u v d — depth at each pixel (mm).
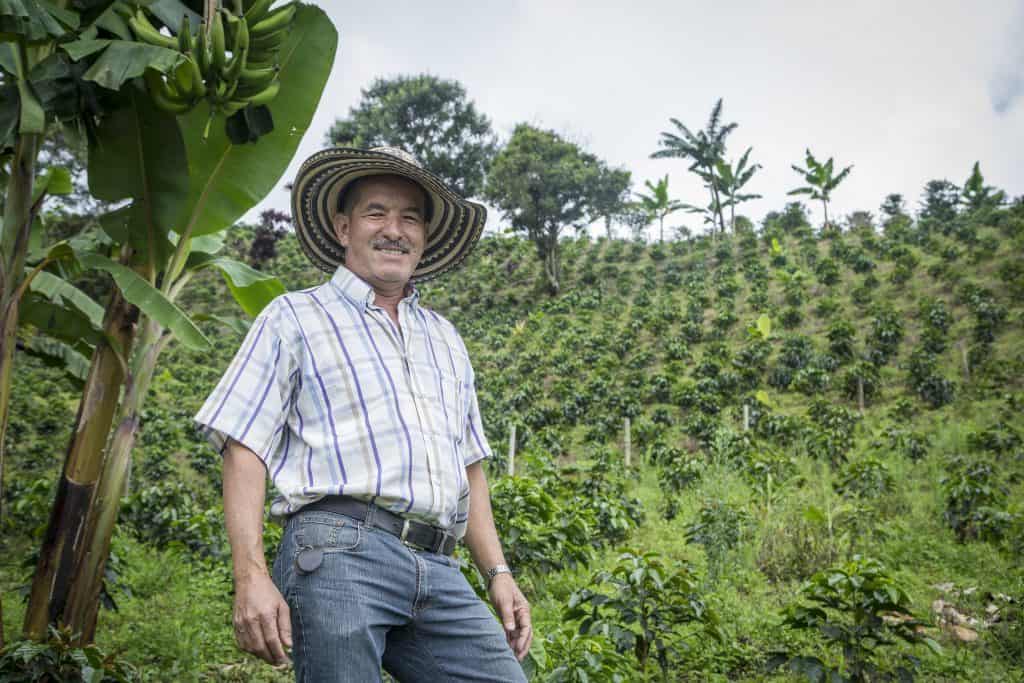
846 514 8688
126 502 8734
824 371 20531
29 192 3525
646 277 33969
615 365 25109
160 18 3623
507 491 6195
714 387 21219
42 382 21609
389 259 1676
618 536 9039
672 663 4980
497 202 35906
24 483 9617
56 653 3287
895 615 4504
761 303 27531
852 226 37906
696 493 11203
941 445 14008
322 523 1426
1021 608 5535
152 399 23047
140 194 3816
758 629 5758
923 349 20922
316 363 1526
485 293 35719
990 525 7930
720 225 42094
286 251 40750
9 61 3168
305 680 1373
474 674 1497
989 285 24438
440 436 1570
